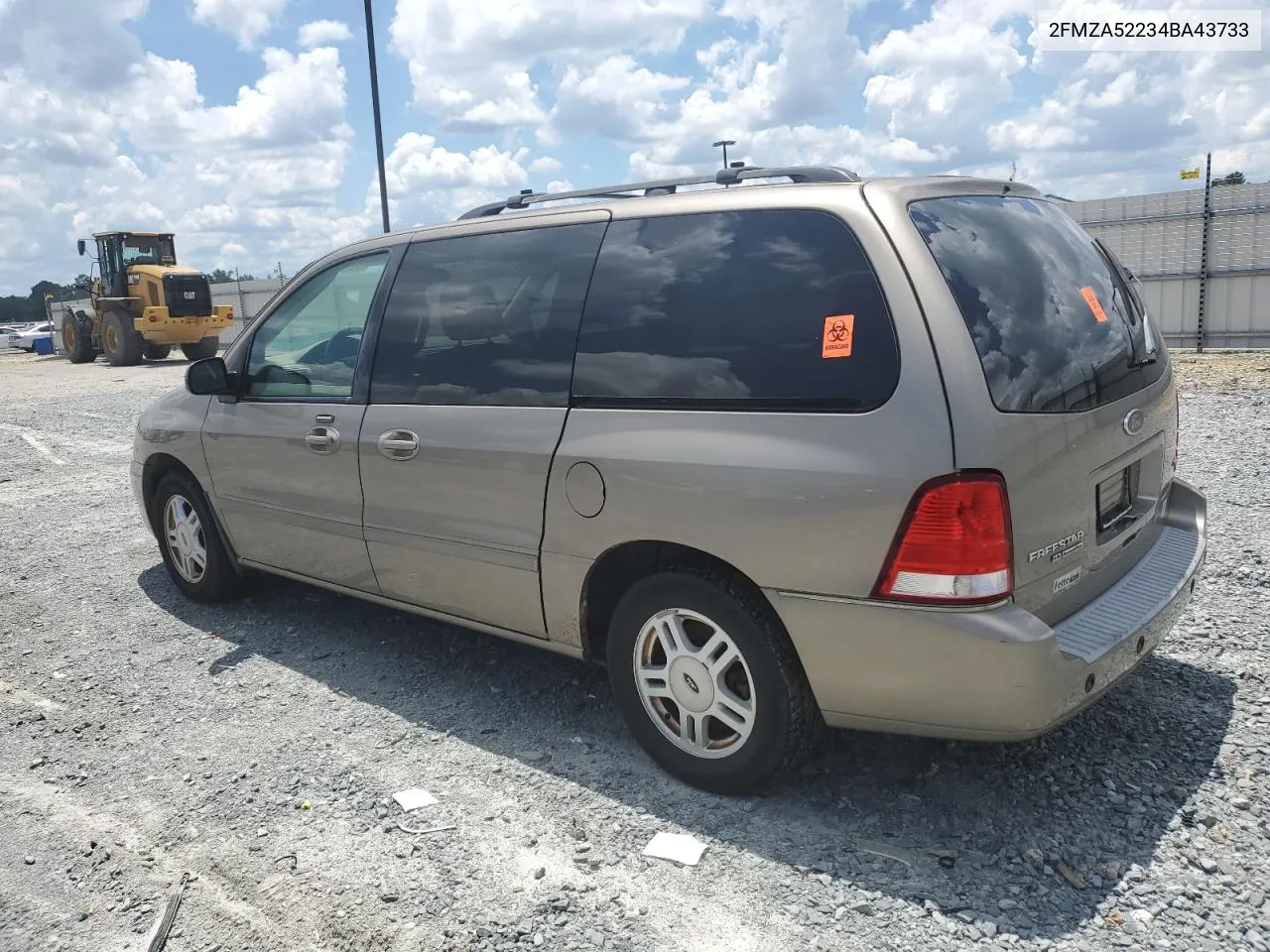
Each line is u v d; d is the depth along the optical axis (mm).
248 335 4754
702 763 3229
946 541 2609
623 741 3656
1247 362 14438
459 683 4238
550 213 3682
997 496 2615
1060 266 3170
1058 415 2793
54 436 12680
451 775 3451
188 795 3400
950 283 2773
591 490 3271
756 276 3061
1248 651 4016
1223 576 4871
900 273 2781
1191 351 16812
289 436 4398
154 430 5270
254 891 2852
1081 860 2787
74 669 4594
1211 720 3490
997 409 2656
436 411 3801
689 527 3035
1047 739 3432
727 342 3064
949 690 2689
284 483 4496
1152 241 16969
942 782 3223
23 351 45094
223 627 5055
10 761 3727
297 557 4613
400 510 3961
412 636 4812
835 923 2580
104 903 2830
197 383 4598
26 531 7387
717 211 3217
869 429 2732
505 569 3631
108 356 27062
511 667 4379
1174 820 2938
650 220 3379
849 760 3396
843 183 3051
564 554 3412
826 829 3010
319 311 4414
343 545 4297
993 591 2631
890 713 2824
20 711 4164
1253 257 16031
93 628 5145
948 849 2875
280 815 3246
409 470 3881
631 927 2609
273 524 4660
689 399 3107
